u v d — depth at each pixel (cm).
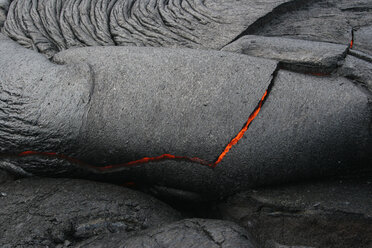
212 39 223
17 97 190
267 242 179
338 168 185
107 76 193
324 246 173
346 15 245
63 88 191
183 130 179
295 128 176
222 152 177
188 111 180
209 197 195
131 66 195
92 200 182
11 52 218
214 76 185
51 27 251
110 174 196
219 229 153
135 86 188
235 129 176
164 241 148
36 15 259
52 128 185
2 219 172
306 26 235
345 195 180
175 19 239
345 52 194
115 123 184
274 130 176
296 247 173
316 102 178
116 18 249
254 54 204
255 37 215
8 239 162
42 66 203
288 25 238
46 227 167
